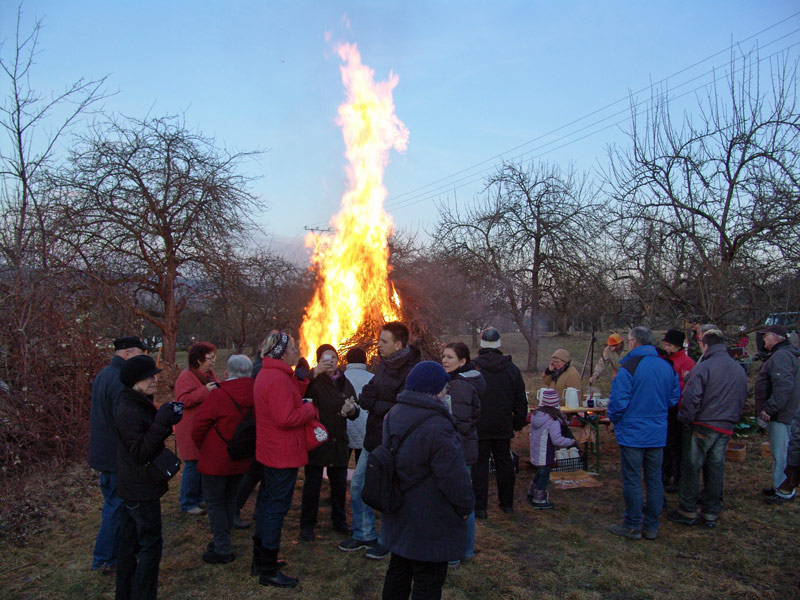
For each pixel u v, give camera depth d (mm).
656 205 9648
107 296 7789
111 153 13016
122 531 3385
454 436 2842
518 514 5355
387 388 4172
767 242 8516
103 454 4062
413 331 8359
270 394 3816
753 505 5512
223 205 13805
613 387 4727
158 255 13469
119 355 4172
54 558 4422
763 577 4047
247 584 3934
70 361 6535
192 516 5363
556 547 4570
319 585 3918
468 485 2785
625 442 4703
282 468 3832
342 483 4887
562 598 3746
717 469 4941
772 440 5656
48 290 6457
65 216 9844
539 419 5477
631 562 4285
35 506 5363
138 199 13266
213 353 5422
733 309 8797
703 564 4254
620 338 8789
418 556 2760
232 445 3998
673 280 9500
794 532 4859
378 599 3727
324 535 4844
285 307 17688
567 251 18578
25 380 5742
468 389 4391
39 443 5902
